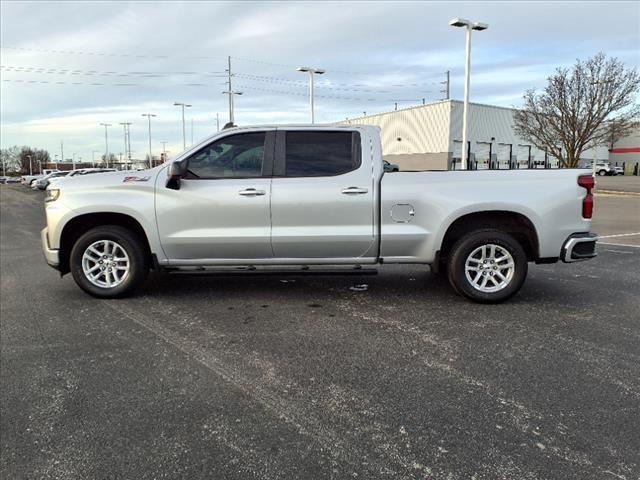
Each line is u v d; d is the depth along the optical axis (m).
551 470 2.71
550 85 30.42
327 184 5.68
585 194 5.69
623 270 7.79
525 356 4.25
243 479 2.67
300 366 4.07
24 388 3.73
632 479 2.63
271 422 3.22
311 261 5.84
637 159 73.12
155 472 2.73
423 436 3.04
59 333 4.91
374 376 3.88
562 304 5.80
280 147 5.81
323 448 2.93
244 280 7.03
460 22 25.58
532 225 5.63
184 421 3.24
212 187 5.74
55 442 3.03
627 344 4.52
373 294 6.27
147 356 4.31
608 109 28.94
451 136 45.88
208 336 4.79
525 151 52.06
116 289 6.03
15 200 33.38
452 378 3.83
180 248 5.84
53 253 5.98
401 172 5.79
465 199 5.60
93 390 3.68
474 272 5.82
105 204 5.80
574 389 3.64
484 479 2.64
